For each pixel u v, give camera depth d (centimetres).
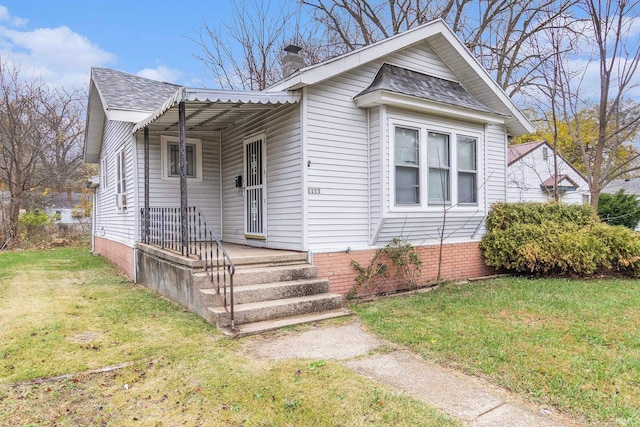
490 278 881
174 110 658
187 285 600
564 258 827
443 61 864
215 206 959
